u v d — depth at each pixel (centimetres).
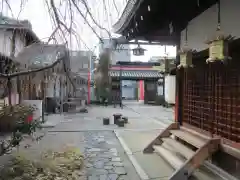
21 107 843
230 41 362
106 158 588
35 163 502
